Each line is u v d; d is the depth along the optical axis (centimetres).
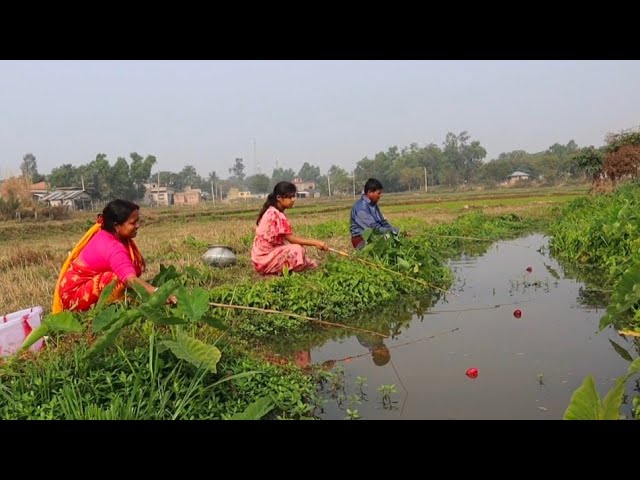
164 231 2544
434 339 616
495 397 437
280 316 691
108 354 462
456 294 860
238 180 16700
